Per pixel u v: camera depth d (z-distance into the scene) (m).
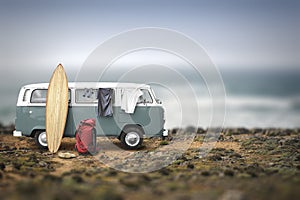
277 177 6.88
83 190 6.00
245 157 9.11
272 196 5.60
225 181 6.64
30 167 7.89
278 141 10.98
